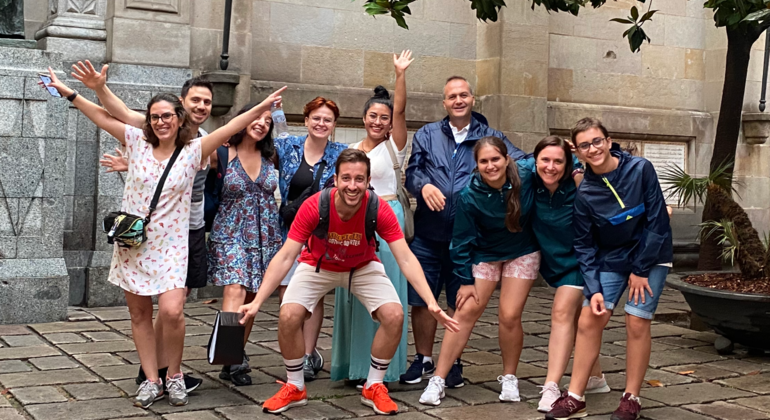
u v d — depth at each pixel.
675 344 6.76
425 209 5.38
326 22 9.52
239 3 8.73
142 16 8.27
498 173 4.67
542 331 7.22
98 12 8.38
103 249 8.06
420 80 10.05
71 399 4.76
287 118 9.29
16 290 7.02
